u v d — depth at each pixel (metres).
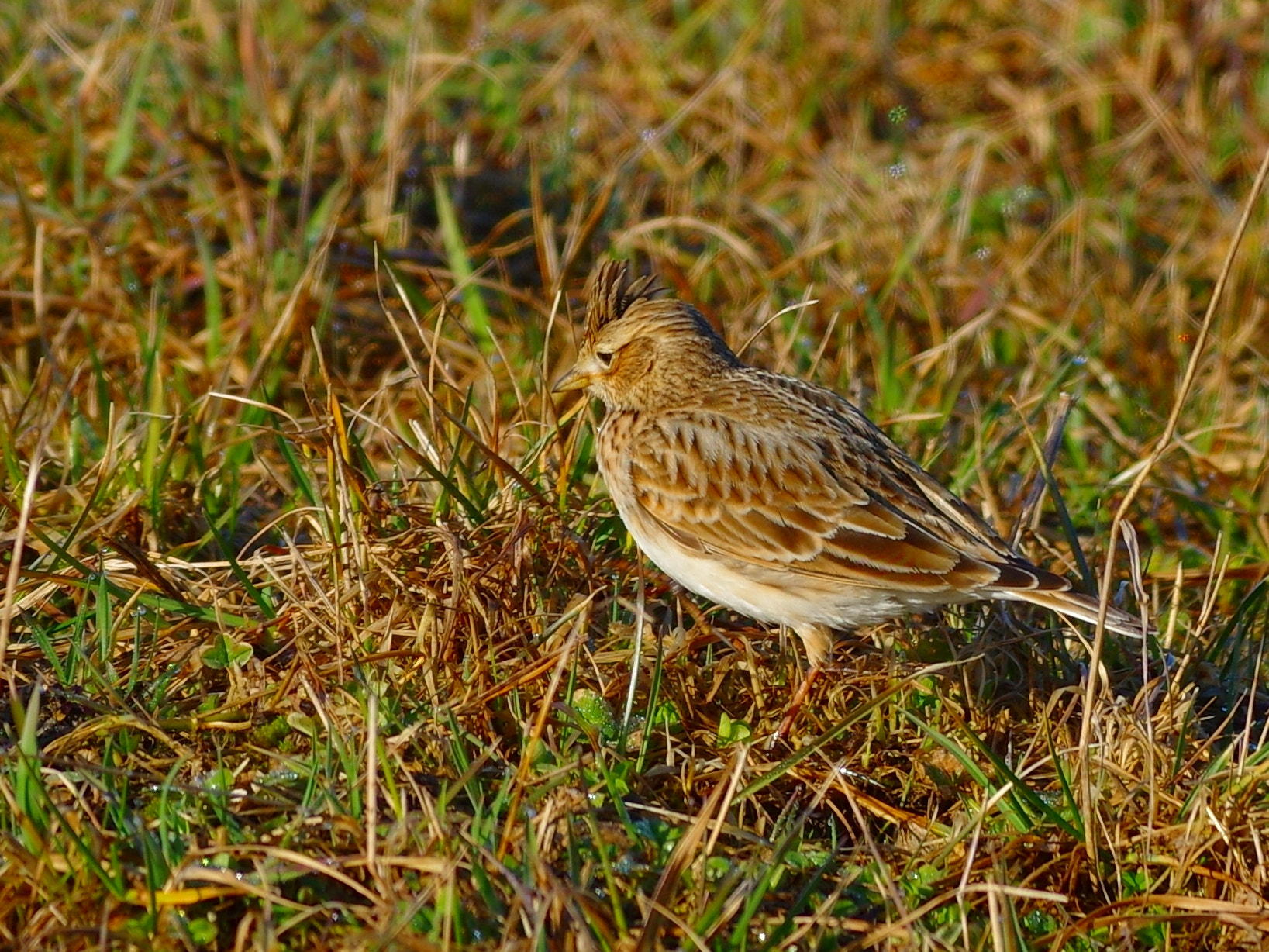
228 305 15.95
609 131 19.91
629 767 9.52
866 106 20.73
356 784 8.84
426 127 18.97
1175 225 19.22
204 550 11.95
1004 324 16.91
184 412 12.55
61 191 16.98
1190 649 11.30
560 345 14.80
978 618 11.40
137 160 17.42
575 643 9.58
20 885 8.32
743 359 14.91
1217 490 14.45
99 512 11.85
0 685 9.97
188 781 9.34
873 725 10.24
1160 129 20.23
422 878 8.41
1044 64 21.50
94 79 17.78
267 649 10.52
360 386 15.14
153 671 10.33
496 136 19.14
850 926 8.54
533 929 8.02
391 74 19.72
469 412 12.58
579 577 11.16
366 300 15.99
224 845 8.42
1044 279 17.75
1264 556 13.62
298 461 12.15
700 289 16.61
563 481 11.63
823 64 21.22
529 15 22.02
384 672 10.13
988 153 20.00
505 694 9.91
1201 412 15.85
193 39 20.31
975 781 9.89
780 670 10.85
